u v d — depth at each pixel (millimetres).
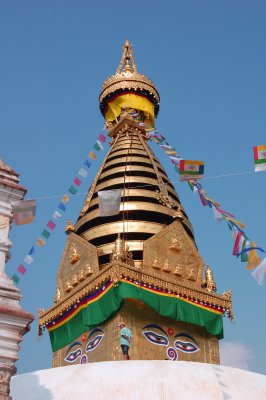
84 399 19391
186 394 19781
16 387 20719
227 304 29656
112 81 41094
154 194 32719
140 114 40438
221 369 22375
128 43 44719
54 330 29922
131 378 20469
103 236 30734
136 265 29250
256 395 20812
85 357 27594
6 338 14820
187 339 27922
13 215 16766
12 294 15375
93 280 28203
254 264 21859
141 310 27281
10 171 17188
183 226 32500
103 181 34250
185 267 30484
